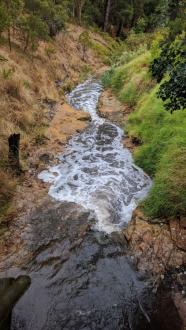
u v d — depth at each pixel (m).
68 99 15.91
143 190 8.73
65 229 7.17
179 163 8.14
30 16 17.69
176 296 5.88
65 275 6.09
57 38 22.14
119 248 6.79
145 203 7.91
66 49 22.36
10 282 5.79
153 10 39.78
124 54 21.91
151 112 11.41
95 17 37.16
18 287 5.68
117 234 7.16
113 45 33.50
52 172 9.27
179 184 7.57
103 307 5.56
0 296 5.43
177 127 9.61
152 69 6.21
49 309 5.45
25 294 5.61
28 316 5.30
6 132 9.38
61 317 5.34
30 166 9.22
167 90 5.91
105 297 5.73
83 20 33.53
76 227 7.25
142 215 7.63
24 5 19.30
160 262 6.50
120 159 10.32
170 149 8.94
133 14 38.94
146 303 5.70
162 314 5.54
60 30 23.16
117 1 37.31
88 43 25.95
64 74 18.69
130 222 7.52
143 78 14.77
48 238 6.89
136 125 12.05
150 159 9.67
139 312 5.54
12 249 6.55
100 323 5.30
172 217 7.32
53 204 7.93
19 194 8.02
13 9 16.55
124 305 5.63
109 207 7.97
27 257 6.39
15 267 6.15
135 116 12.45
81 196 8.31
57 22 22.81
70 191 8.49
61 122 12.37
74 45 24.45
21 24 16.77
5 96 11.03
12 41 15.97
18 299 5.50
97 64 25.22
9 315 5.20
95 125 12.86
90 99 16.19
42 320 5.27
